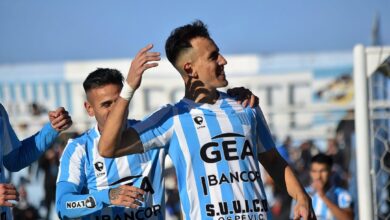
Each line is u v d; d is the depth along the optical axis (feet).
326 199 26.81
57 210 17.13
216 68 14.55
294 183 15.26
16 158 16.72
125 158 17.66
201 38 14.56
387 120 23.99
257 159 14.89
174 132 14.39
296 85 58.75
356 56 21.89
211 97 14.78
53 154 40.14
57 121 16.90
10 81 61.05
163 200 18.03
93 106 17.58
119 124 13.43
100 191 15.99
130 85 13.35
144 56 13.32
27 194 40.57
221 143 14.34
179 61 14.67
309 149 46.85
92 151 17.75
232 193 14.15
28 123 41.91
